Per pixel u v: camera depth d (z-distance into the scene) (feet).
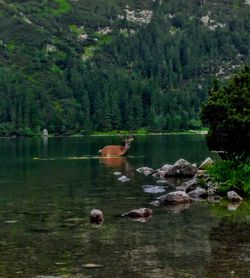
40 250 78.07
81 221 100.22
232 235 86.38
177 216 104.37
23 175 186.91
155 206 117.70
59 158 268.82
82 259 73.15
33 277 65.41
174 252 76.28
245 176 132.67
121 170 203.92
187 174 181.06
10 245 81.20
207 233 88.17
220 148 141.28
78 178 176.45
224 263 70.38
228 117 133.49
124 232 89.81
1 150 352.69
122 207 116.26
